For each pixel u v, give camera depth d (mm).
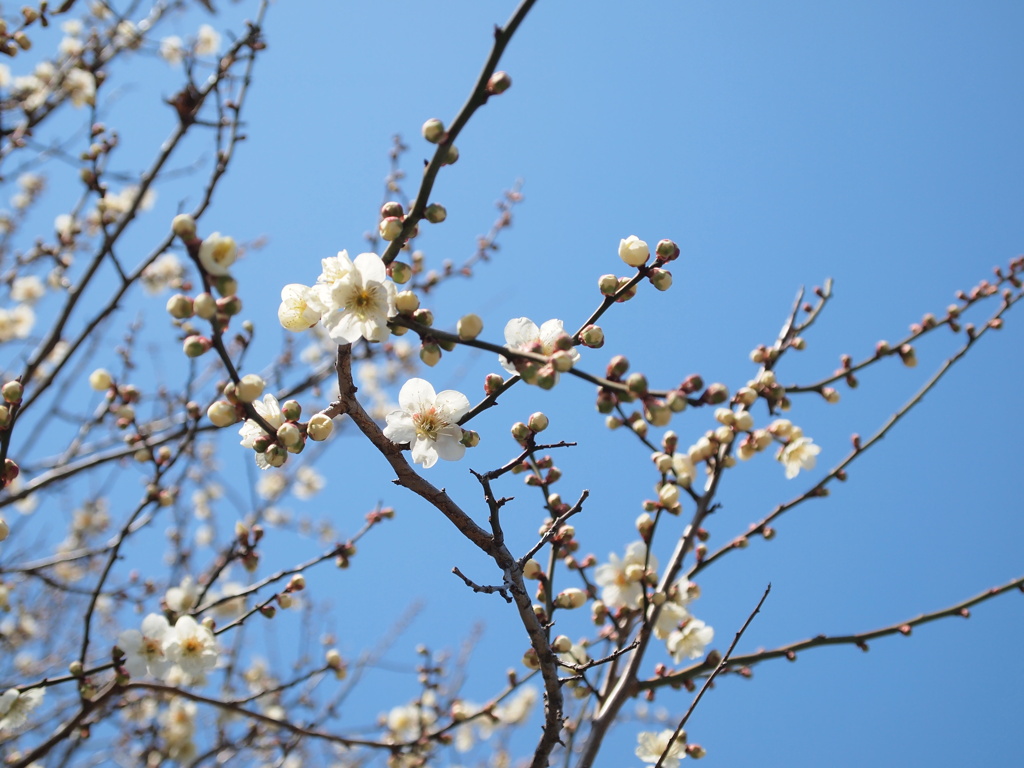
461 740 7148
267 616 4094
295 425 2678
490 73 2311
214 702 4039
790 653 4086
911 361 4754
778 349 4562
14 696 3748
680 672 3918
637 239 2930
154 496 4574
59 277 6480
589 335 2910
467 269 7176
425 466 2832
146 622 3668
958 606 4234
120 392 5402
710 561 4219
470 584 2768
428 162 2441
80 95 6320
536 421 2842
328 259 2727
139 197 5328
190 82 5391
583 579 4086
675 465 3809
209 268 2295
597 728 3633
